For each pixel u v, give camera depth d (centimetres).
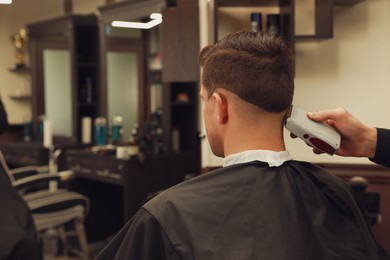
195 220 84
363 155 115
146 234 84
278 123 96
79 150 411
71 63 440
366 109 264
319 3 252
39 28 479
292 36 239
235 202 87
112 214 425
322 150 103
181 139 376
